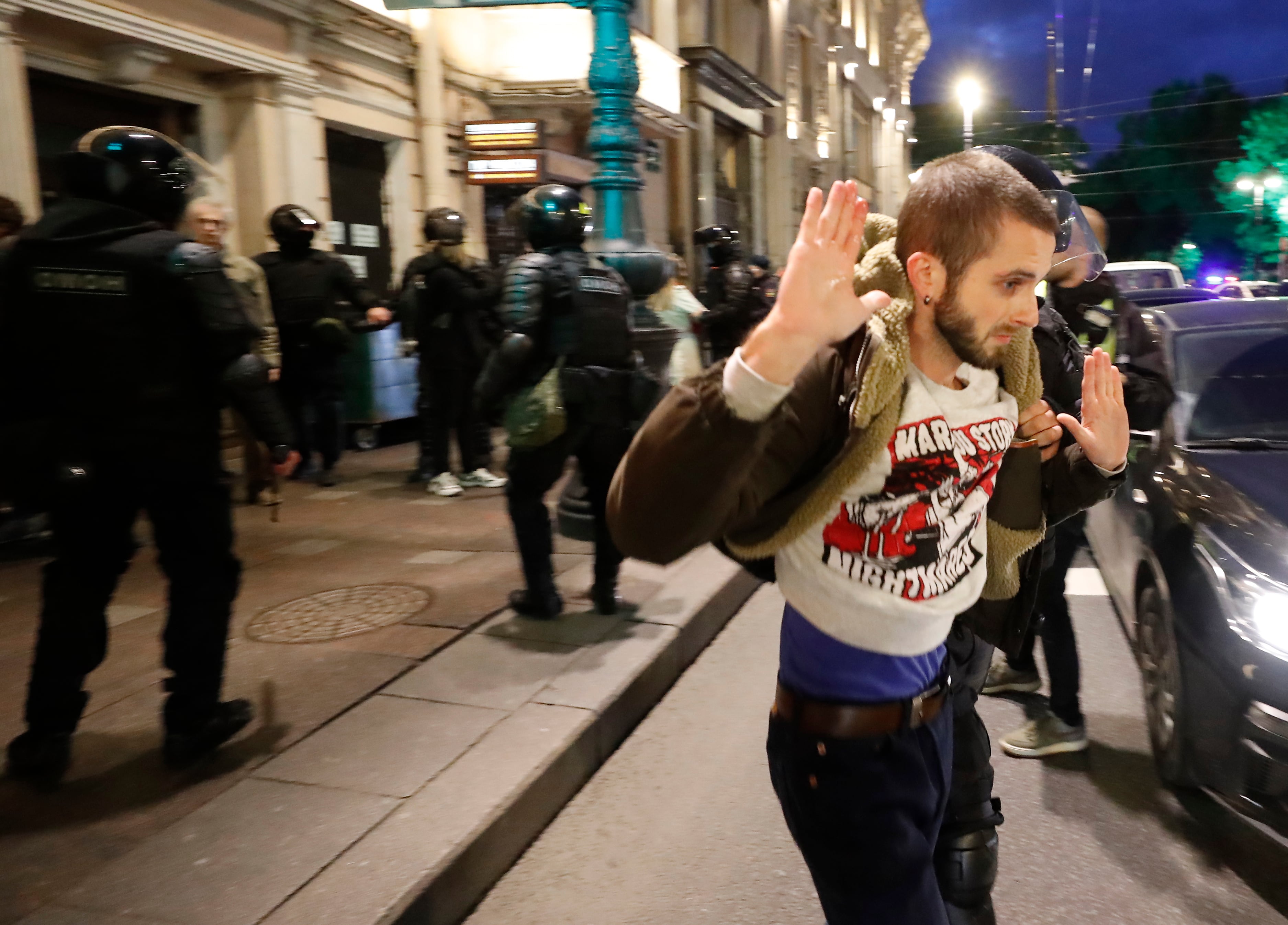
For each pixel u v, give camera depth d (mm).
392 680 3768
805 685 1623
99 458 2842
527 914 2682
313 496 7328
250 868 2531
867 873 1605
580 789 3357
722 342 9133
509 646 4113
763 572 1705
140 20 7043
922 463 1500
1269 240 56875
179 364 2879
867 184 35812
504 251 11797
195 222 4945
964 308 1444
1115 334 3361
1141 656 3545
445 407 7230
